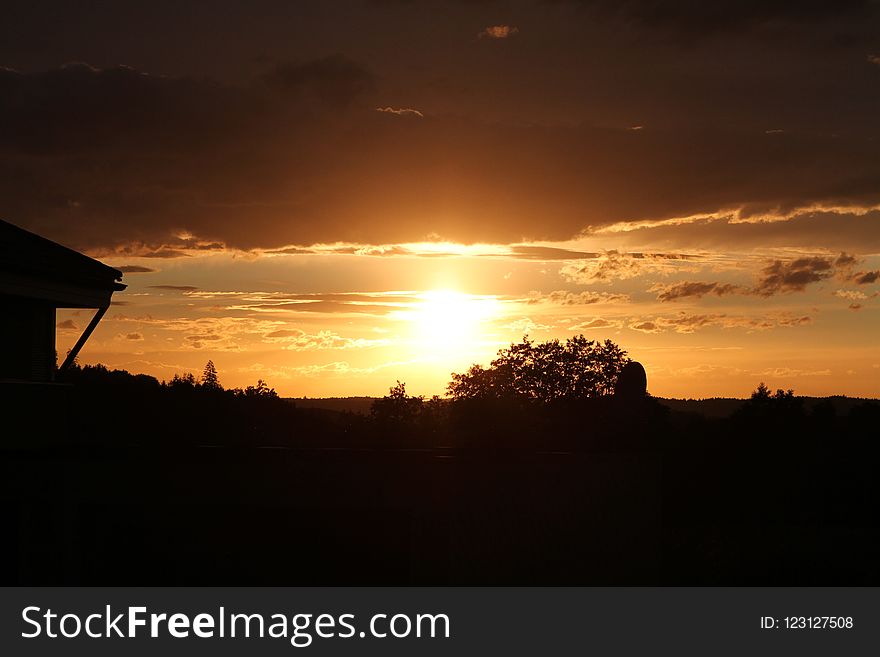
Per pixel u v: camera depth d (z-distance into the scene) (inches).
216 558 610.9
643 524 632.4
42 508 579.2
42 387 644.7
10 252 617.3
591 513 604.4
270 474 556.4
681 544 981.8
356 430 1376.7
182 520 620.7
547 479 581.6
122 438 924.6
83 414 995.9
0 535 585.6
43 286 637.9
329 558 610.5
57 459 573.6
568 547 589.3
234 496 557.3
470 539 542.3
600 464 611.8
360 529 613.9
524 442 1307.8
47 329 689.0
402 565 602.9
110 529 608.4
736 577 866.1
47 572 566.9
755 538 1130.0
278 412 1310.3
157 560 607.8
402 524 609.9
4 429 602.2
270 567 610.5
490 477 553.0
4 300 644.1
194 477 560.7
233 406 1193.4
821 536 1272.1
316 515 619.5
